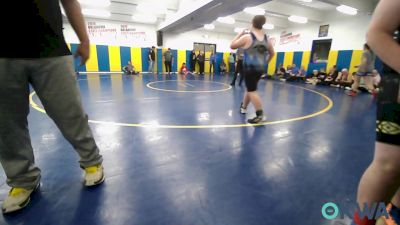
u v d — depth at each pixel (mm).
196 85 7973
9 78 1193
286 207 1452
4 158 1328
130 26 13875
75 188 1591
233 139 2641
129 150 2244
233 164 2020
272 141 2619
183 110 4012
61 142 2375
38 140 2420
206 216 1352
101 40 13273
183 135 2719
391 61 679
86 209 1381
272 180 1772
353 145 2596
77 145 1558
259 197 1550
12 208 1325
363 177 879
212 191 1603
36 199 1459
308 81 10352
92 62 13227
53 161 1969
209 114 3791
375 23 726
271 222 1318
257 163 2055
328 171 1946
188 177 1776
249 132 2910
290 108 4516
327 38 10977
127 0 9820
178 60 15562
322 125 3369
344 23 10188
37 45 1224
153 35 14680
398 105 733
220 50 16844
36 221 1277
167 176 1782
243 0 6551
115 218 1314
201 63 14938
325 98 5965
